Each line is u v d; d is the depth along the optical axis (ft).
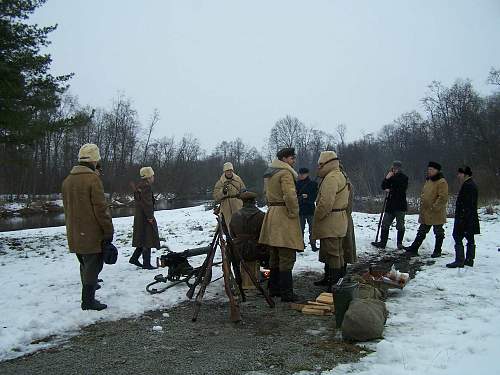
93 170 19.06
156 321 17.20
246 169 197.77
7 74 39.04
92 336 15.67
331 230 20.43
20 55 41.37
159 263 27.37
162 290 20.88
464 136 156.97
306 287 22.26
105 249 18.52
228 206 30.58
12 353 14.19
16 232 51.57
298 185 32.86
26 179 146.10
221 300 20.08
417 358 12.75
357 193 140.46
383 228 32.81
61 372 12.80
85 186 18.06
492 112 147.13
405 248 31.37
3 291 21.62
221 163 263.08
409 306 18.24
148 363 13.34
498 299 18.90
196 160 226.58
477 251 30.42
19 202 134.62
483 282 21.68
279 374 12.40
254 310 18.60
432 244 33.99
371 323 14.47
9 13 41.55
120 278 23.91
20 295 20.76
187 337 15.48
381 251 31.53
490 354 12.53
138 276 24.39
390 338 14.61
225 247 18.40
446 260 27.94
